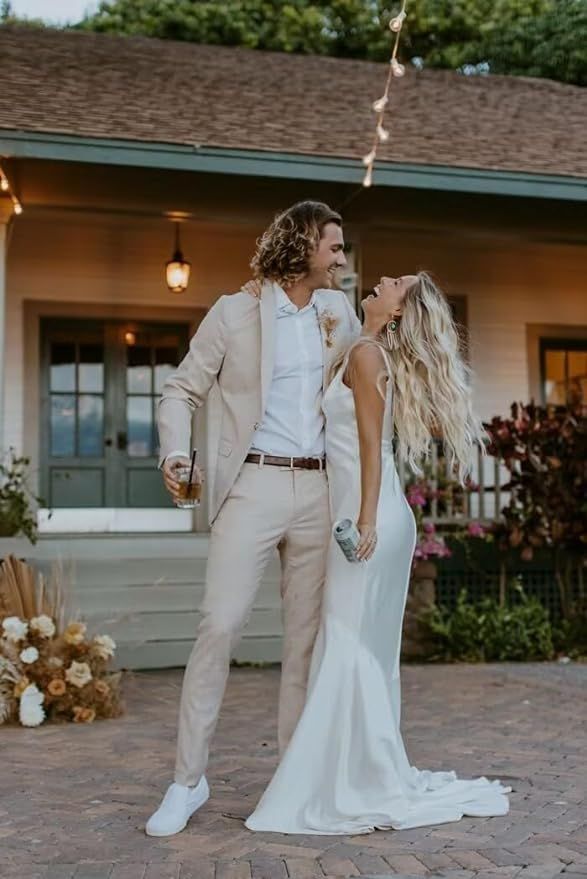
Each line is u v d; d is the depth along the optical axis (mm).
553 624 8125
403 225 8422
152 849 3119
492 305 10172
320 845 3129
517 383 10188
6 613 5547
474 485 8203
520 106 10750
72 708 5340
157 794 3797
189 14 17875
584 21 16859
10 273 9250
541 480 8086
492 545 8312
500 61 17609
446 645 7746
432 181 7641
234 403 3439
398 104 10008
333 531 3260
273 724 5176
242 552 3359
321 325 3512
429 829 3297
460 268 10109
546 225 8727
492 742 4695
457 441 3512
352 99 9938
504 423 8133
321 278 3480
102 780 4031
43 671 5352
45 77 8781
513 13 17938
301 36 18031
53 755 4516
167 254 9617
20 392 9242
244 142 7410
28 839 3254
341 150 7602
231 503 3408
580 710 5512
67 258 9398
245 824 3311
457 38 18219
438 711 5496
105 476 9617
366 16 18094
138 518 9680
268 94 9531
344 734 3295
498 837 3213
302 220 3438
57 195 7793
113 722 5309
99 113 7695
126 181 7855
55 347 9523
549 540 8039
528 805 3596
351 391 3410
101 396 9617
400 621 3490
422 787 3555
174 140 7137
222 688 3371
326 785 3285
